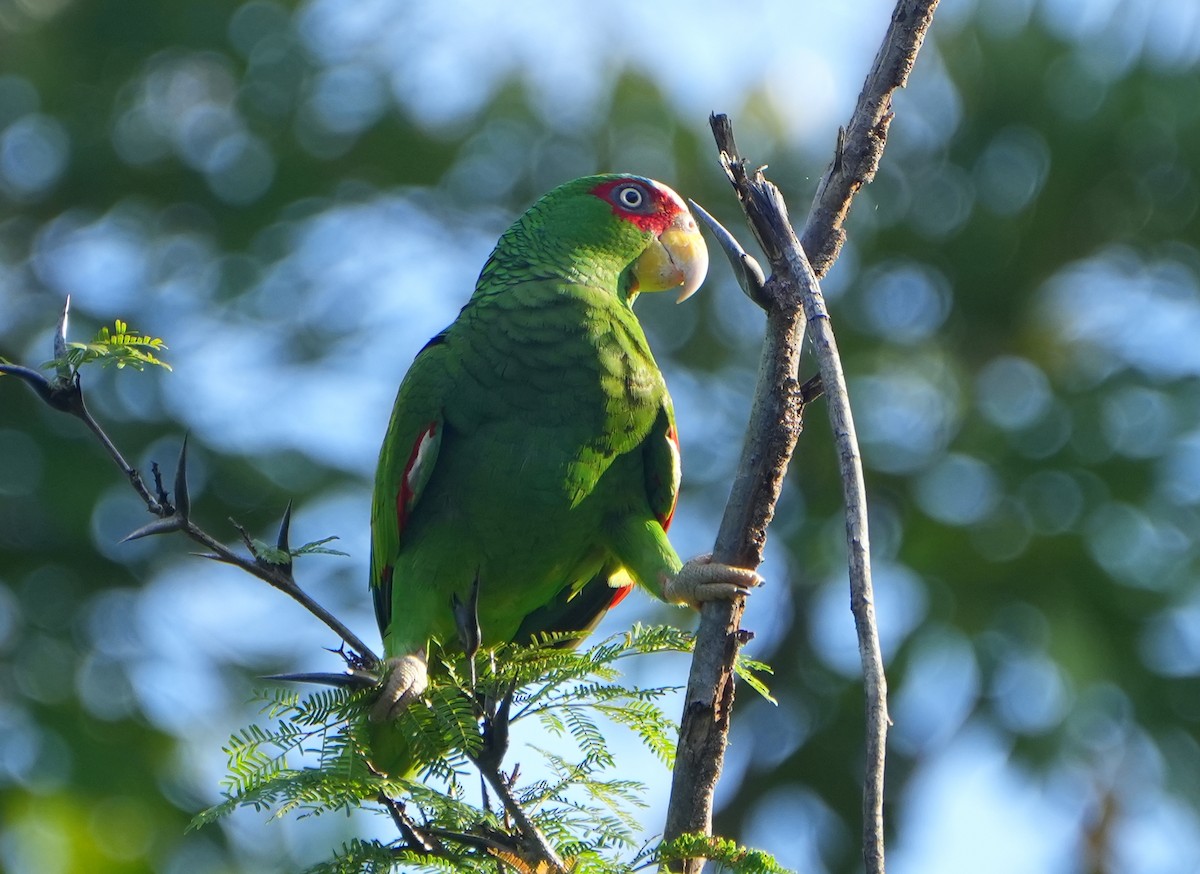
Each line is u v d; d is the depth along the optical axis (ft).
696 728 15.31
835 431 13.38
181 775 44.27
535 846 13.84
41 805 42.06
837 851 44.24
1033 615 39.50
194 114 50.65
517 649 15.83
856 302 45.70
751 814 45.29
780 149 46.88
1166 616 39.22
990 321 45.44
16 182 51.29
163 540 47.19
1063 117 43.70
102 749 43.80
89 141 50.37
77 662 45.52
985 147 44.93
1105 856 37.86
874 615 12.51
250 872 41.68
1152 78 43.01
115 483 45.98
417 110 49.16
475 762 14.21
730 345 46.42
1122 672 38.86
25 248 51.96
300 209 49.21
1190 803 38.11
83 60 50.80
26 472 45.60
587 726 15.15
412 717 14.82
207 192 49.85
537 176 47.85
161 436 46.50
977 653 39.42
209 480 46.19
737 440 45.44
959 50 45.60
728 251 15.07
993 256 44.98
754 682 16.49
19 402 47.14
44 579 46.44
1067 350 44.98
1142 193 44.09
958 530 41.01
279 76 49.62
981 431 43.01
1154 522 40.40
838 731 44.19
